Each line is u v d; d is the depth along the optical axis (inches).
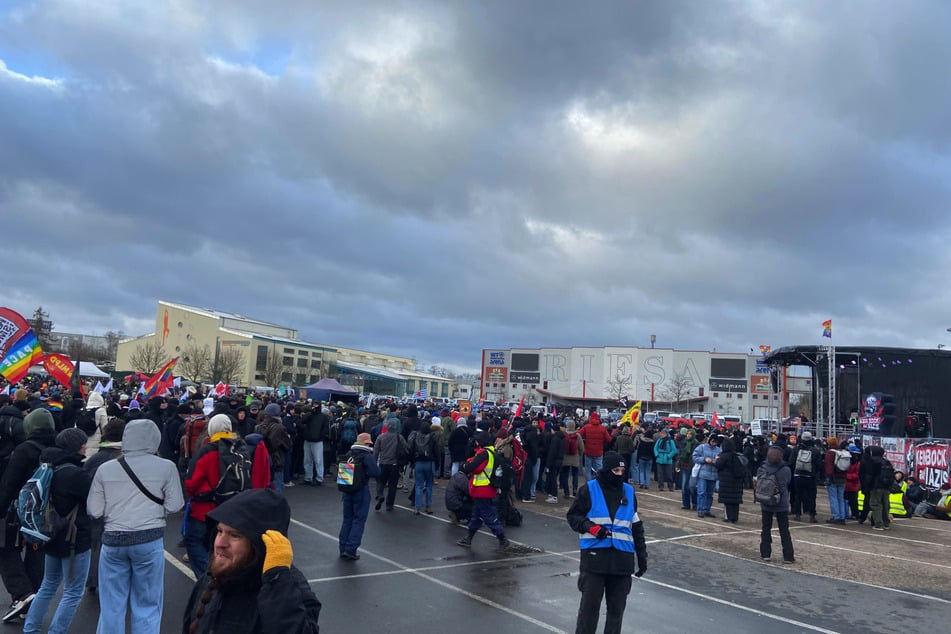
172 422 532.1
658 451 789.9
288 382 3481.8
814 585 364.2
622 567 227.5
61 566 218.5
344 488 358.3
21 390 452.4
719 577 371.9
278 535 99.7
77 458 220.8
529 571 359.6
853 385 1104.2
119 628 197.3
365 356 4778.5
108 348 4854.8
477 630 263.3
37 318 3080.7
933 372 1058.7
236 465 274.2
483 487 413.1
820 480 922.1
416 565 360.2
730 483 572.7
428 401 1531.7
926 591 364.2
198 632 100.8
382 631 256.7
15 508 234.2
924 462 779.4
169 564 328.5
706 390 3550.7
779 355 1163.9
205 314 3631.9
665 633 271.0
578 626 228.2
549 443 640.4
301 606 96.6
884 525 601.6
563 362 3796.8
